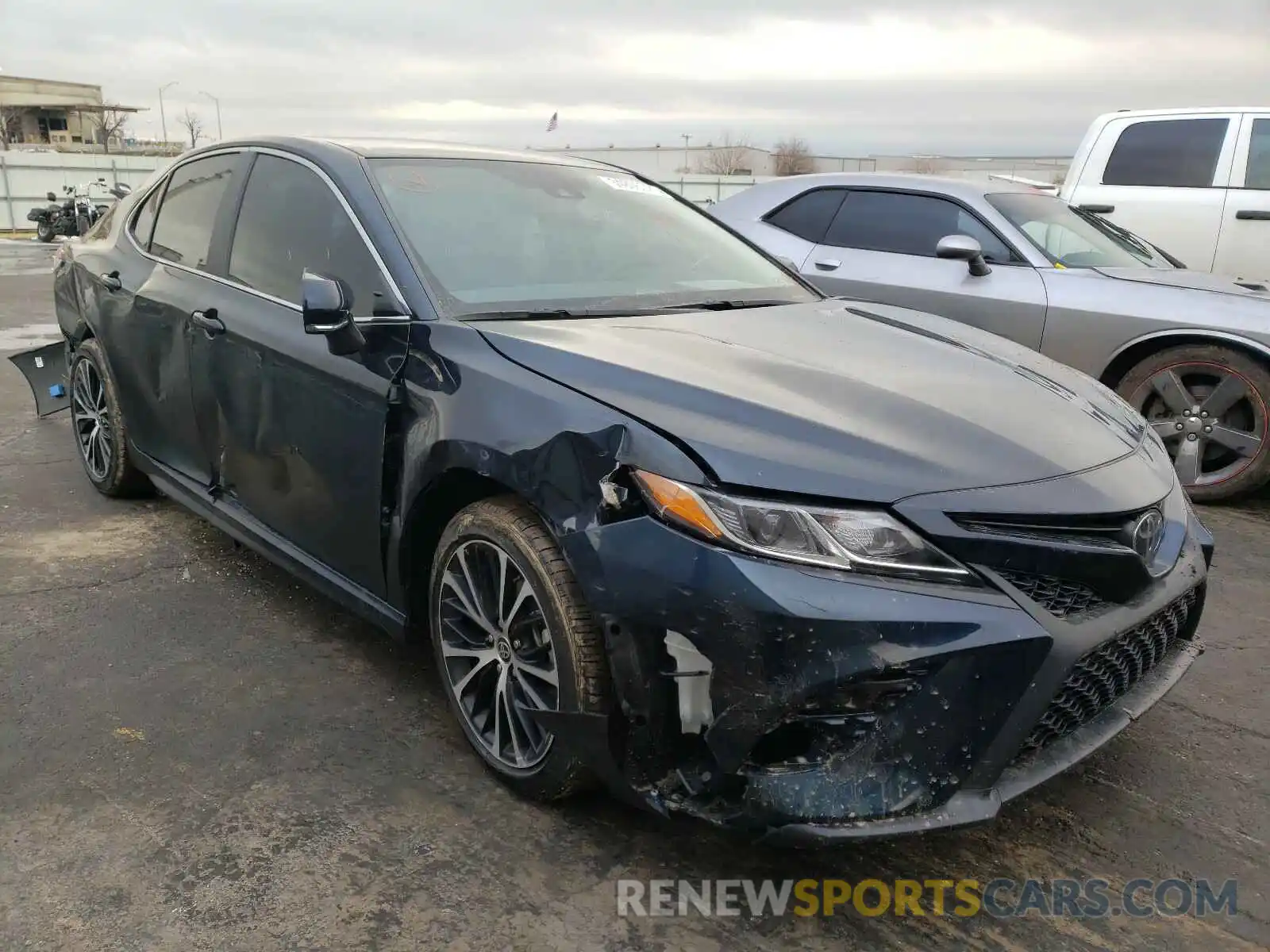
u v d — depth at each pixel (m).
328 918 2.11
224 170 3.73
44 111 68.25
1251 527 4.81
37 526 4.35
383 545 2.77
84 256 4.58
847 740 2.00
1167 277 5.21
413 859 2.30
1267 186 6.35
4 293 12.48
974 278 5.47
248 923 2.09
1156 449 2.65
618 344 2.52
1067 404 2.56
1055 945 2.11
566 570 2.25
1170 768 2.76
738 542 1.98
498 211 3.21
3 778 2.56
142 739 2.76
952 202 5.72
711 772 2.07
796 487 2.00
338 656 3.26
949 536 2.00
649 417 2.17
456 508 2.66
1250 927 2.17
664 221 3.65
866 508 2.00
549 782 2.40
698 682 2.05
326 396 2.88
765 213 6.45
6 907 2.11
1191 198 6.58
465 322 2.66
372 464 2.74
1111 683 2.24
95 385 4.57
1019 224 5.56
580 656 2.21
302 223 3.20
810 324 2.99
